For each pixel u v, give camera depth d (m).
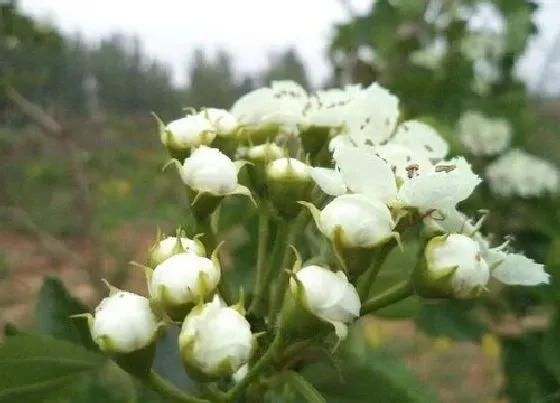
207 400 0.06
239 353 0.05
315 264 0.06
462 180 0.06
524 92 0.17
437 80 0.16
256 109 0.08
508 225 0.15
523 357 0.12
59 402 0.07
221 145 0.07
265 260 0.07
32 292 0.43
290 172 0.07
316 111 0.07
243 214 0.09
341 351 0.07
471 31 0.17
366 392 0.07
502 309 0.14
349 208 0.06
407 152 0.07
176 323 0.06
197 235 0.06
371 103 0.07
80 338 0.07
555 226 0.15
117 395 0.08
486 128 0.16
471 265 0.06
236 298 0.07
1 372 0.07
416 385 0.10
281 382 0.06
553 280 0.11
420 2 0.17
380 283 0.08
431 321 0.13
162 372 0.08
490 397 0.29
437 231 0.06
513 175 0.15
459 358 0.31
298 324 0.06
